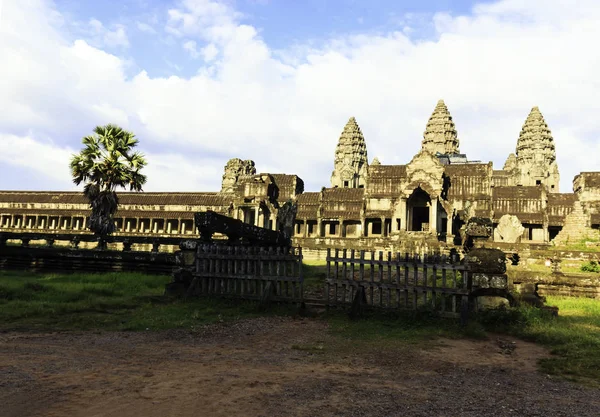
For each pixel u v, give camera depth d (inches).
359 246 1761.8
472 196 2459.4
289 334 442.3
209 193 2989.7
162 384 277.1
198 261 653.9
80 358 332.5
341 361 343.0
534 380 303.3
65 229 2832.2
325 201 2741.1
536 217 2329.0
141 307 565.6
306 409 239.1
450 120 3983.8
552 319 517.7
